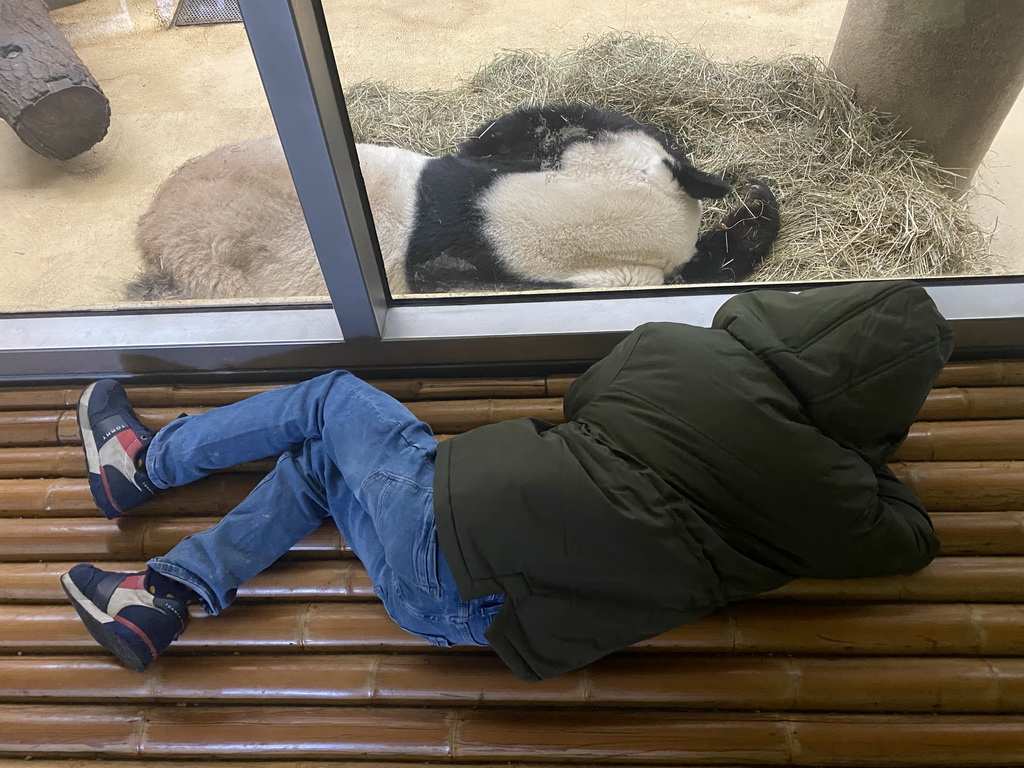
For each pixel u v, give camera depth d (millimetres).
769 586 1121
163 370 1699
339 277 1408
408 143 1861
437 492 1047
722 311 1176
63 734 1281
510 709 1273
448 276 1757
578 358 1656
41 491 1584
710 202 1933
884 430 1050
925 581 1359
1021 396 1584
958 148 1859
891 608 1339
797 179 1926
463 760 1241
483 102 1896
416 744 1239
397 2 1906
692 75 2002
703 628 1316
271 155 1772
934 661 1289
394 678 1300
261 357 1653
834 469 1030
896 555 1180
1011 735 1216
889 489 1260
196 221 1767
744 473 1019
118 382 1621
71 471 1632
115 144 1854
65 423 1682
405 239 1725
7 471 1633
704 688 1264
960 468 1503
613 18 2076
